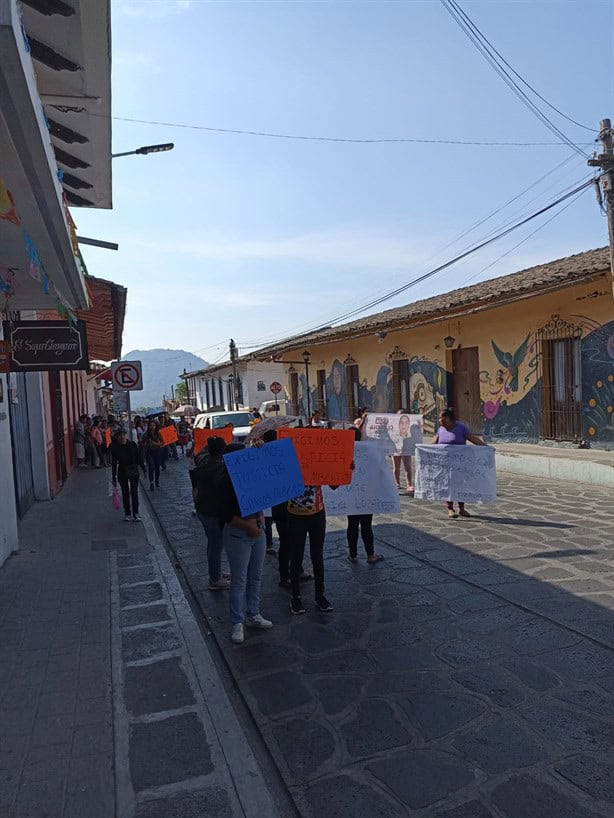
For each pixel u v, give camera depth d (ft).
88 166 28.53
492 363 56.95
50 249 20.66
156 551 28.89
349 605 20.34
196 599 22.33
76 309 32.27
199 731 13.17
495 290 52.60
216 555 22.88
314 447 19.97
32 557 27.89
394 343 73.31
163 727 13.35
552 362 50.67
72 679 15.65
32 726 13.41
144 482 56.18
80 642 17.98
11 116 11.49
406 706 13.83
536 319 51.24
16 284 26.08
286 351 94.94
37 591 22.81
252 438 21.99
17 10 9.61
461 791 10.87
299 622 19.19
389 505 24.49
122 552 28.73
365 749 12.32
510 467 47.91
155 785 11.37
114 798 11.00
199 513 22.75
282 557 22.61
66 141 25.72
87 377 102.47
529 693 14.06
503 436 55.83
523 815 10.18
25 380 42.60
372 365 79.25
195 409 157.79
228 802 10.90
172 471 64.44
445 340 63.31
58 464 53.06
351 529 25.05
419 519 32.40
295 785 11.30
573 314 47.55
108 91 21.34
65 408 64.54
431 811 10.41
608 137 37.86
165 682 15.43
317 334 93.91
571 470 42.42
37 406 44.42
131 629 19.03
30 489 42.32
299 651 17.12
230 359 147.13
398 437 41.57
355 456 24.57
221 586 23.07
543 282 43.65
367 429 42.32
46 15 16.75
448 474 32.22
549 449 48.93
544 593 20.20
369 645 17.19
